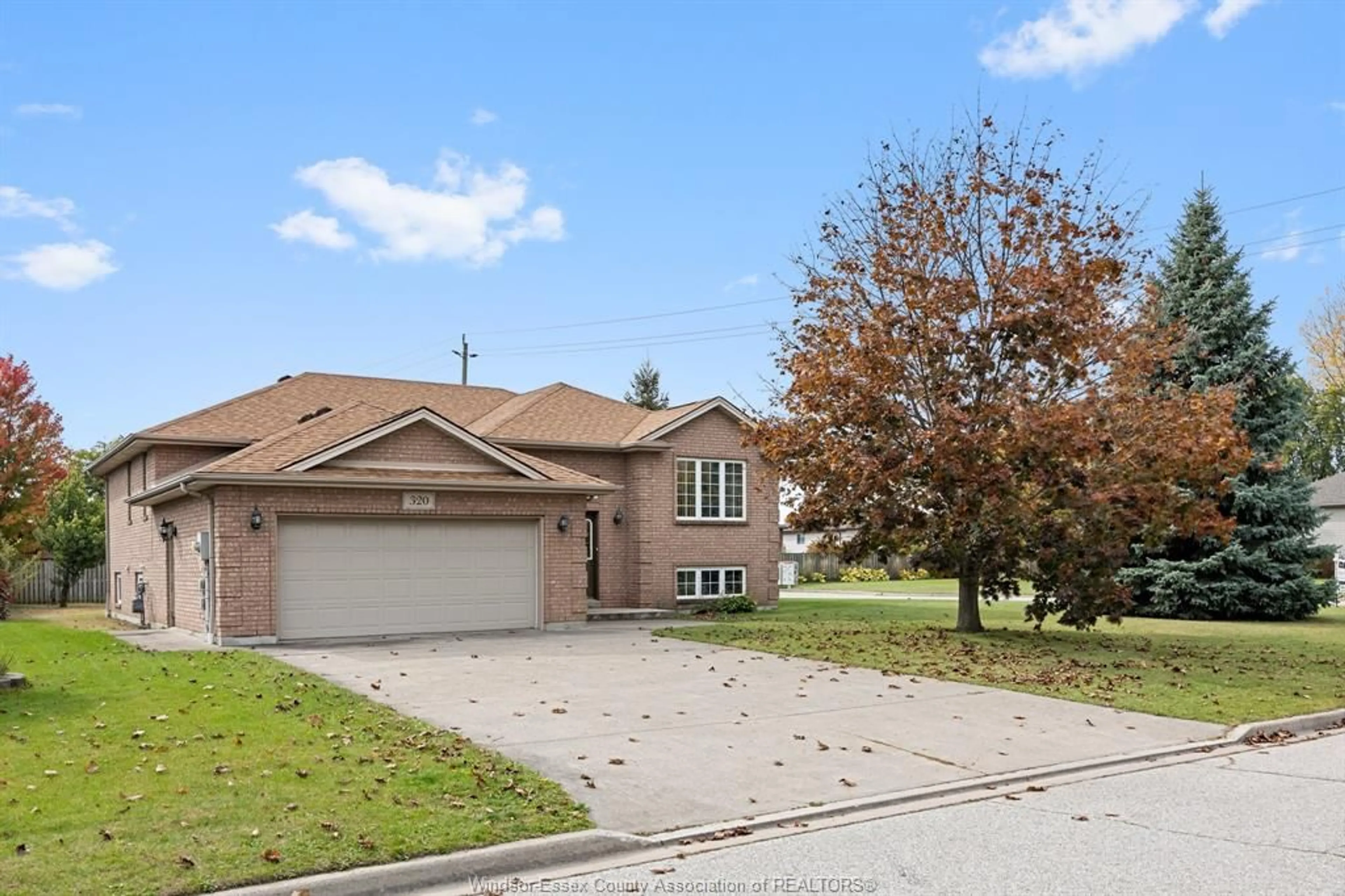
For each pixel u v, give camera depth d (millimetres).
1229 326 26328
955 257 18750
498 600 20094
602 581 25391
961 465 16766
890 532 18188
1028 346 17375
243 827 6496
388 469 19312
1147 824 7273
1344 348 52562
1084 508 17125
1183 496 18688
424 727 9867
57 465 29016
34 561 30531
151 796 7148
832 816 7539
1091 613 18062
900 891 5848
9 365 28562
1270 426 26375
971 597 19594
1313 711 11719
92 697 11211
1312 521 26281
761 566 27312
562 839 6598
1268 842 6773
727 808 7586
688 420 26031
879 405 17641
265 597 17641
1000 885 5938
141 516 24203
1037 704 11953
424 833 6523
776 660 15336
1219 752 9953
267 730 9484
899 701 11953
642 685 12820
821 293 19250
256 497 17672
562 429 25594
